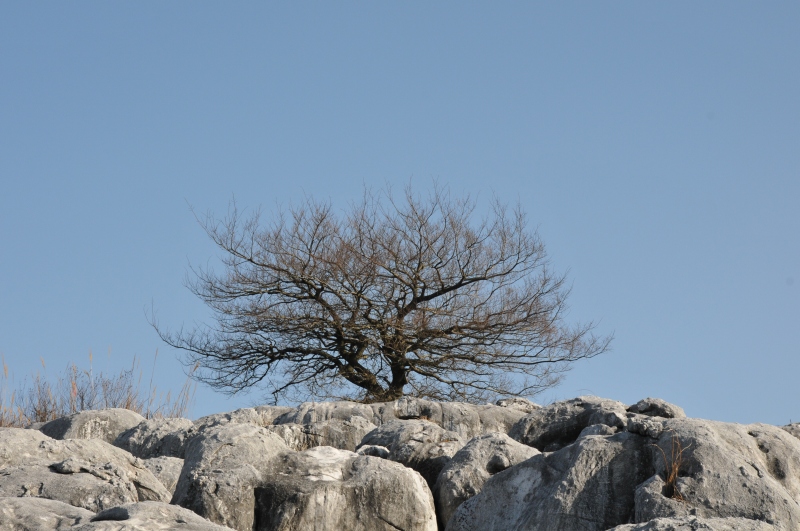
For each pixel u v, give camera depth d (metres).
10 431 11.39
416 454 12.90
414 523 10.54
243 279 41.97
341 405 17.84
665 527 8.09
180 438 16.14
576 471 10.09
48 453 11.12
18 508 8.01
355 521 10.38
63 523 7.88
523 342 42.41
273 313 41.44
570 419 14.08
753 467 9.91
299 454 11.13
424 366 42.53
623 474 10.06
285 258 41.34
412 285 42.91
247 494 10.38
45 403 21.88
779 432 10.81
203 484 10.34
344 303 42.03
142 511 7.88
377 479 10.62
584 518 9.75
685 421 10.60
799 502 9.95
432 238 42.47
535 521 9.92
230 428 11.35
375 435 13.77
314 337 42.50
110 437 17.30
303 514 10.24
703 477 9.60
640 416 11.85
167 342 41.84
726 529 8.02
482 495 10.78
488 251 42.94
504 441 11.98
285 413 17.97
